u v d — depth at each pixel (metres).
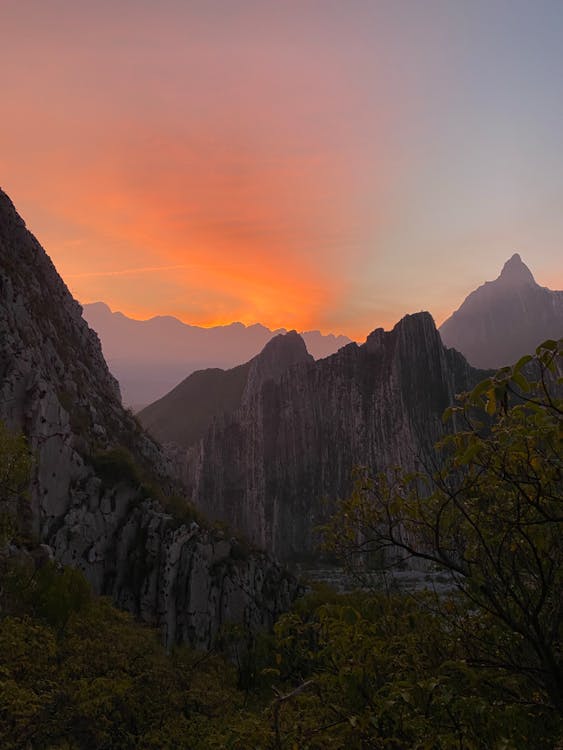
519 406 4.94
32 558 33.50
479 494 6.01
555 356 4.49
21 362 52.59
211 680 27.44
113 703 18.95
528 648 5.76
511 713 4.60
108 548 56.69
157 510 61.97
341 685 5.67
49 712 16.50
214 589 60.50
